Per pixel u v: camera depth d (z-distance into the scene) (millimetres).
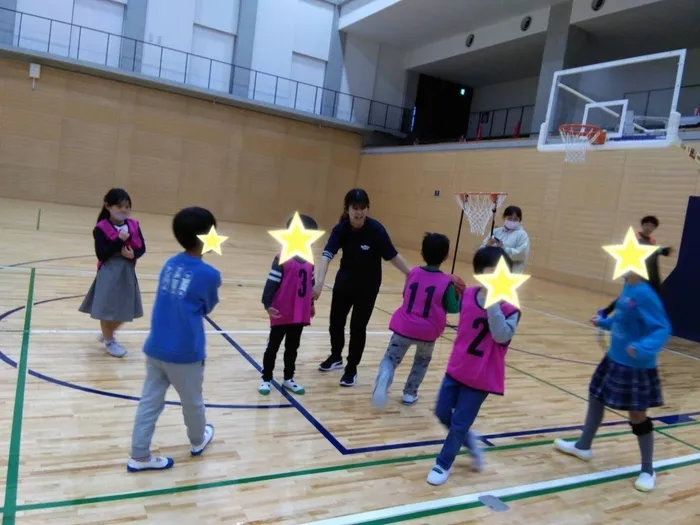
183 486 2246
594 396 2812
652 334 2467
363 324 3650
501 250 2543
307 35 16734
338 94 17422
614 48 13328
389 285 8602
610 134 7160
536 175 11844
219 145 16172
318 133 17484
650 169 9570
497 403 3727
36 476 2199
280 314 3295
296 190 17438
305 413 3172
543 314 7496
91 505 2043
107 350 3773
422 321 3168
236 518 2061
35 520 1910
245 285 6949
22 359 3502
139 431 2303
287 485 2350
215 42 15633
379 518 2166
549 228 11445
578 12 12422
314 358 4270
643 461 2693
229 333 4664
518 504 2404
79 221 11258
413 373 3486
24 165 14008
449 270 11250
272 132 16828
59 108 14156
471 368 2496
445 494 2422
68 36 13898
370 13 15578
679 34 12195
